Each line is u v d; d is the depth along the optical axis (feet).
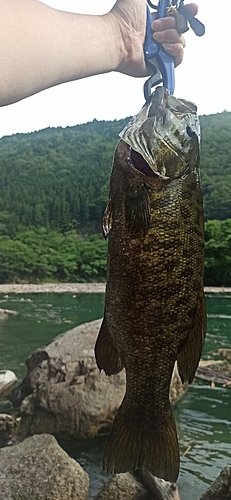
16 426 4.27
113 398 4.30
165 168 1.45
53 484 3.10
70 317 12.57
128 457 1.61
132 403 1.64
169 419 1.66
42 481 3.11
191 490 3.44
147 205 1.45
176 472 1.60
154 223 1.47
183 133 1.50
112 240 1.50
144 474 3.28
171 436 1.65
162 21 1.86
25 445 3.47
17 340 8.97
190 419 4.77
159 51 1.89
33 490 3.05
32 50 1.48
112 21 1.84
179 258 1.51
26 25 1.48
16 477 3.14
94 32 1.75
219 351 7.52
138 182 1.43
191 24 1.88
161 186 1.46
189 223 1.51
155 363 1.58
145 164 1.42
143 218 1.45
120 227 1.48
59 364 4.81
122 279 1.51
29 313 13.39
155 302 1.52
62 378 4.64
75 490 3.13
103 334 1.60
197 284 1.56
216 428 4.56
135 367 1.59
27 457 3.30
